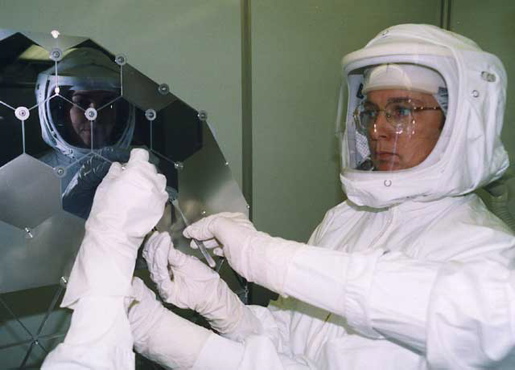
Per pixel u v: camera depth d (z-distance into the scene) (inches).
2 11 41.1
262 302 57.4
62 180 31.1
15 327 40.6
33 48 29.5
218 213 38.3
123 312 25.2
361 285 26.0
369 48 34.7
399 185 32.6
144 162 29.2
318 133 62.4
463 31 68.0
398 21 68.1
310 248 29.4
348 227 40.9
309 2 59.3
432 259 30.5
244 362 28.7
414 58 32.8
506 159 36.3
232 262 31.9
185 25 50.5
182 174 36.8
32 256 30.2
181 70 50.9
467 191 34.3
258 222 59.1
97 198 28.6
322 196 63.9
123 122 33.5
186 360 29.2
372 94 36.2
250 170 56.8
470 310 23.8
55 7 43.5
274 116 58.4
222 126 54.5
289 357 32.0
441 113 34.4
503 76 35.1
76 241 31.7
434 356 24.1
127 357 24.6
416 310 24.8
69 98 31.1
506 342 23.3
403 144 34.5
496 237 30.3
